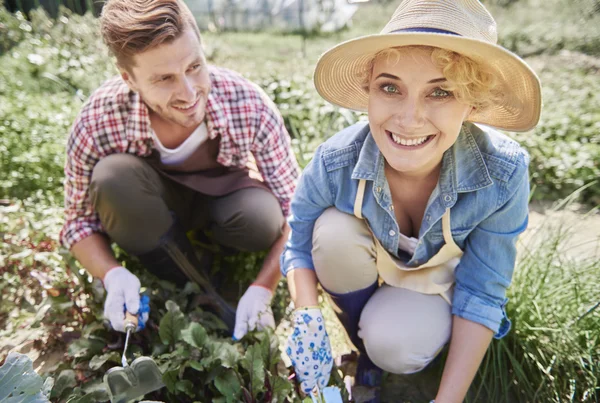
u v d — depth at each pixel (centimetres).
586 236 283
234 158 232
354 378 201
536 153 347
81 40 562
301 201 189
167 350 196
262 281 221
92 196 215
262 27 955
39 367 215
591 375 193
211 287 234
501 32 726
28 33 583
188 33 190
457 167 167
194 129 220
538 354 204
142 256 224
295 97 414
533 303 212
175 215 227
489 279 174
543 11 781
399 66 145
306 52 725
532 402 195
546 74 570
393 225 176
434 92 148
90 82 479
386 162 172
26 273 261
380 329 181
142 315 204
